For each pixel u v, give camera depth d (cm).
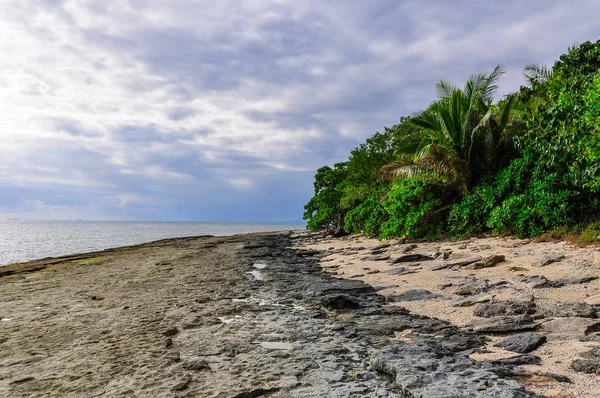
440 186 1781
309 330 528
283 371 380
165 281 1012
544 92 1656
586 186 1067
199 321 585
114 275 1180
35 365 413
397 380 338
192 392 335
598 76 986
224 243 2770
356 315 602
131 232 8512
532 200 1229
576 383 312
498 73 1758
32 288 993
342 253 1641
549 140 1180
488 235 1412
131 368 394
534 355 382
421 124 1920
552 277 701
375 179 2830
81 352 451
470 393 296
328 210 3331
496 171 1703
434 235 1614
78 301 781
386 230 1819
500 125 1750
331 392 328
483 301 603
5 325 593
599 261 730
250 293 825
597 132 939
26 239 5297
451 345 432
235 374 375
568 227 1105
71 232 8294
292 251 1955
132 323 579
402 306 654
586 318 470
